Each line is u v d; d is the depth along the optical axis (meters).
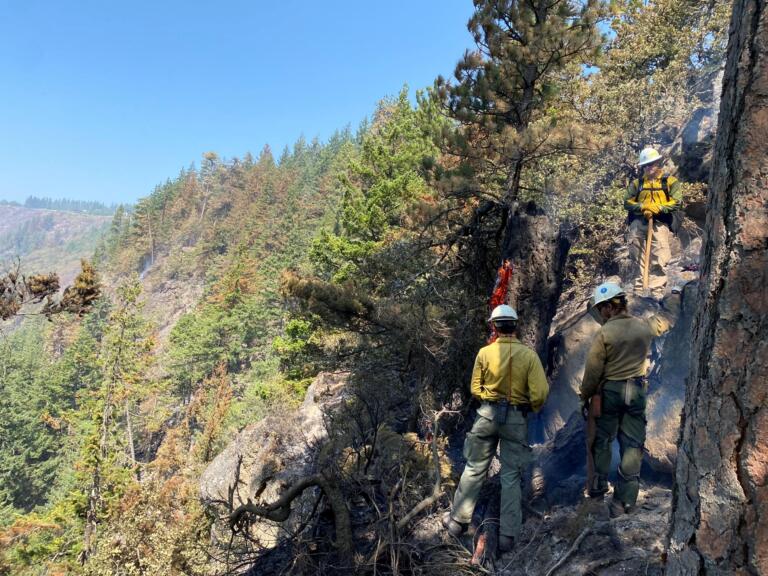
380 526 4.61
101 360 26.09
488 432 3.84
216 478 14.44
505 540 3.71
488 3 7.28
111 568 13.85
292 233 63.88
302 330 17.06
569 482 4.62
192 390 48.66
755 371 1.39
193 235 125.69
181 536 12.07
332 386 13.88
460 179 7.28
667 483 4.38
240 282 57.00
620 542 3.31
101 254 149.12
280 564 5.21
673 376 4.68
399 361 8.10
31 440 45.44
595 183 10.09
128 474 21.84
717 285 1.52
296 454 11.60
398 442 6.15
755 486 1.37
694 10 11.54
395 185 18.39
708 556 1.47
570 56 7.20
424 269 8.04
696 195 8.20
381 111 36.38
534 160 7.50
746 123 1.48
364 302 7.58
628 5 12.69
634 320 3.62
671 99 10.54
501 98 7.44
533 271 6.13
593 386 3.65
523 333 6.04
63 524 23.84
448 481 5.34
